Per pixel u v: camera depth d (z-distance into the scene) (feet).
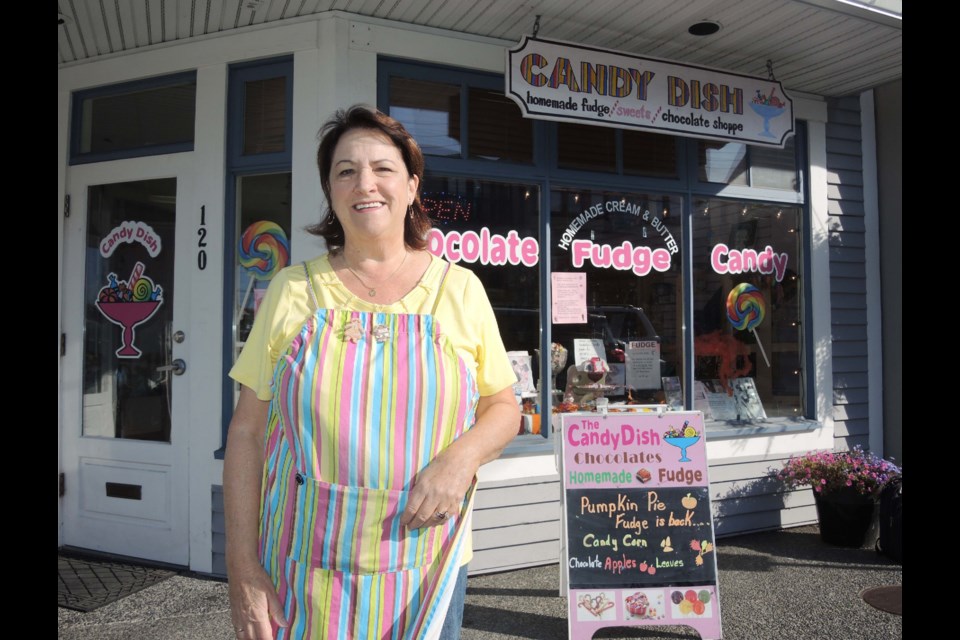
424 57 12.23
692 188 14.48
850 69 14.60
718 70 13.52
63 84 13.25
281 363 4.39
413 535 4.32
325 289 4.72
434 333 4.50
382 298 4.75
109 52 12.99
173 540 12.36
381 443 4.23
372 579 4.26
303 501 4.24
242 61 12.25
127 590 11.34
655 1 11.53
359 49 11.80
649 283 14.14
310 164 11.78
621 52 12.67
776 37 13.00
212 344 12.22
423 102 12.46
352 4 11.47
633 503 10.43
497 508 12.55
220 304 12.21
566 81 12.28
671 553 10.27
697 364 14.58
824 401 15.67
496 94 13.03
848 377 16.08
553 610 10.94
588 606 9.96
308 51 11.81
